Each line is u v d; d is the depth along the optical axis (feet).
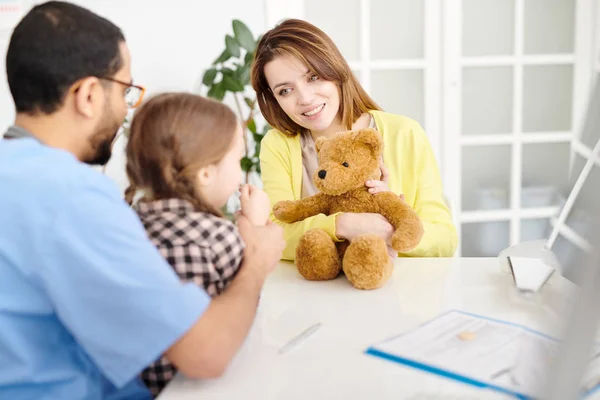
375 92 8.54
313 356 2.53
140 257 2.19
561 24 8.47
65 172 2.23
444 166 8.66
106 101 2.61
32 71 2.44
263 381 2.35
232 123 2.77
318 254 3.46
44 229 2.12
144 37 7.86
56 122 2.55
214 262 2.67
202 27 7.89
